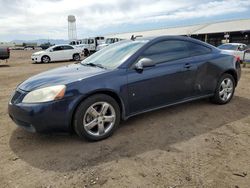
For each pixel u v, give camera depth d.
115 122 3.70
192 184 2.57
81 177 2.74
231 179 2.65
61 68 4.30
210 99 5.20
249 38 32.03
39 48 71.56
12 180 2.73
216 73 4.85
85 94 3.36
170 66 4.18
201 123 4.18
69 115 3.31
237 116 4.50
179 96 4.39
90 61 4.49
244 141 3.52
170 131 3.88
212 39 36.31
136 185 2.58
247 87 7.01
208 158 3.07
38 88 3.34
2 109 5.32
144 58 3.82
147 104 4.01
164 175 2.73
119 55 4.13
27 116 3.24
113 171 2.84
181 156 3.13
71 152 3.29
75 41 30.81
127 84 3.71
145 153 3.22
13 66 16.48
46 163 3.05
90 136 3.49
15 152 3.35
